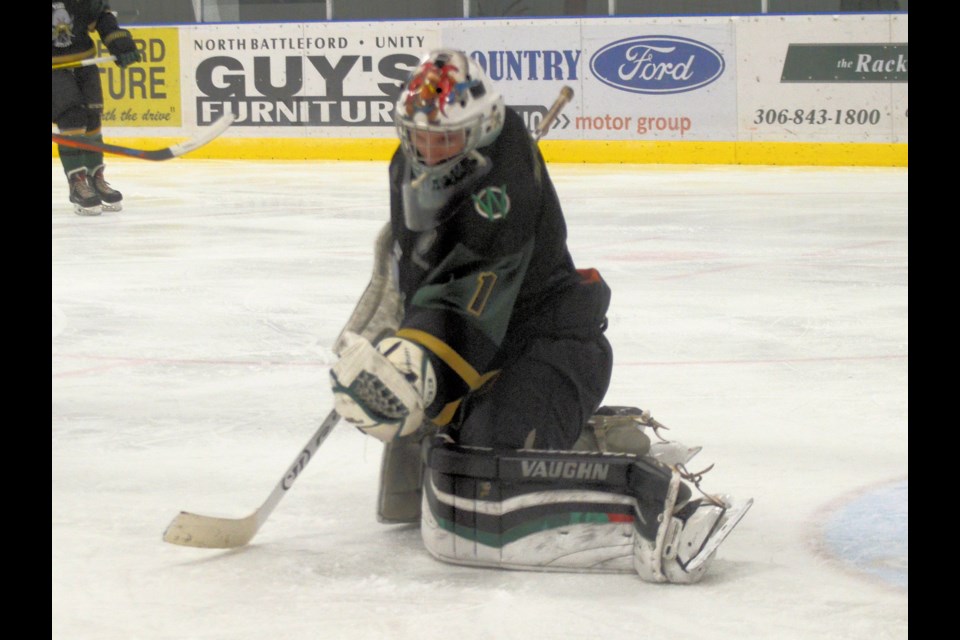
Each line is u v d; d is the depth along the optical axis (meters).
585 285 3.24
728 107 15.45
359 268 8.33
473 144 2.84
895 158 14.89
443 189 2.88
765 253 8.95
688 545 2.81
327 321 6.43
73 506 3.45
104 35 11.59
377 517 3.24
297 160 17.00
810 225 10.44
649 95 15.66
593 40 15.76
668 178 14.20
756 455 3.96
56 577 2.88
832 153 15.12
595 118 15.90
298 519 3.35
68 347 5.78
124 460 3.92
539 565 2.92
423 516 3.03
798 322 6.39
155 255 9.01
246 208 12.00
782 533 3.21
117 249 9.32
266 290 7.43
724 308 6.80
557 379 3.11
